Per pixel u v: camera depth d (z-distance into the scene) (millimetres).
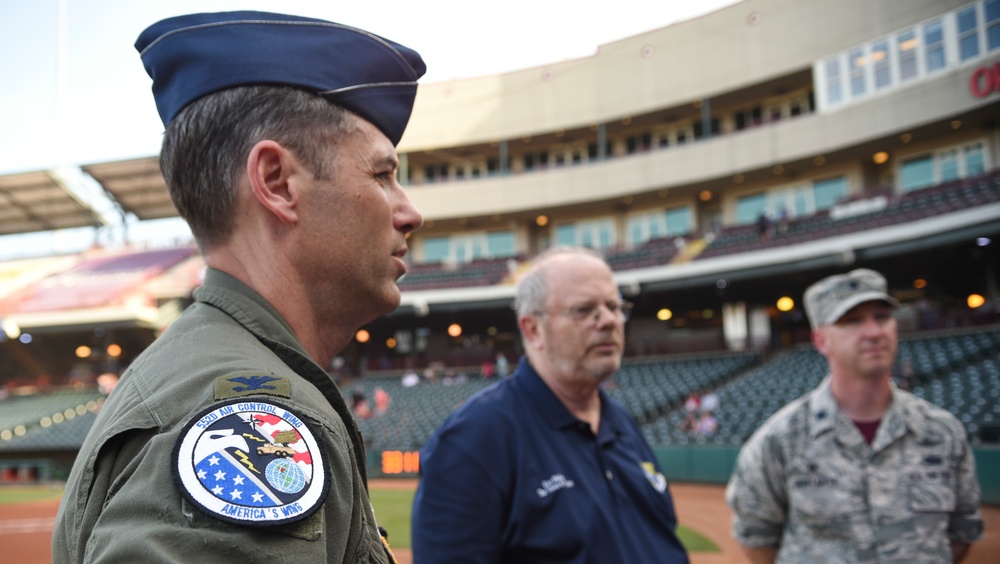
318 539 663
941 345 18203
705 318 27641
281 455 680
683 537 9203
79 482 749
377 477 18766
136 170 22547
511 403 2270
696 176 25062
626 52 27109
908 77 20672
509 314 29031
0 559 8898
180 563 580
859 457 2814
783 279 23438
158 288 30109
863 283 2846
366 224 954
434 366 28328
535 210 28500
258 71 911
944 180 21516
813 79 23844
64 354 33781
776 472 2986
